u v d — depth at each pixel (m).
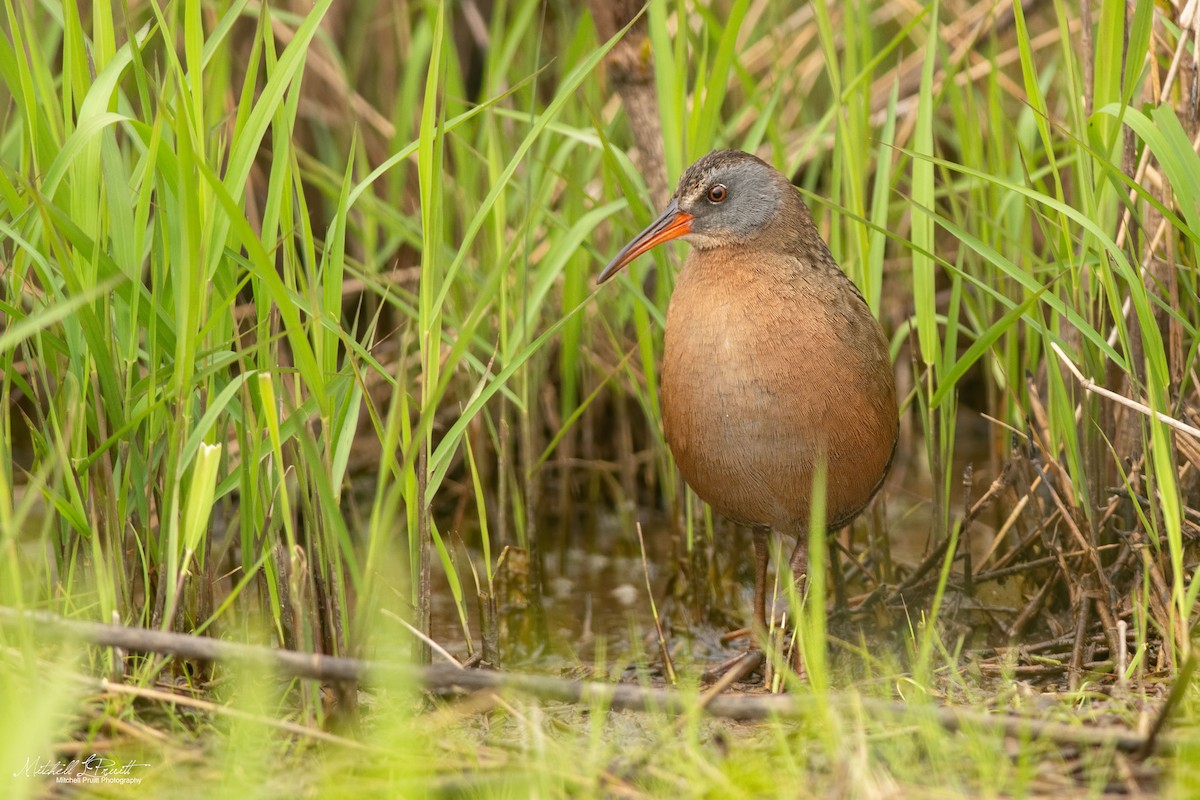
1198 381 8.99
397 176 12.06
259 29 7.37
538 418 12.25
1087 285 9.08
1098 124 8.48
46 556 7.54
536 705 6.66
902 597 9.51
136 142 8.33
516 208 11.90
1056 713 6.93
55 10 8.96
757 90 12.09
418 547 7.45
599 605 11.30
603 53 7.85
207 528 7.77
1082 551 8.88
